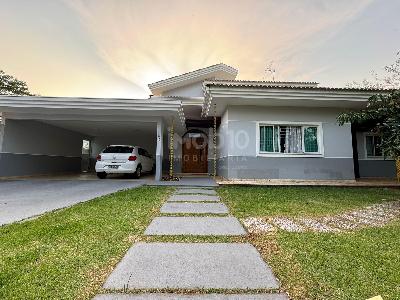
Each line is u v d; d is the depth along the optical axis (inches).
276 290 67.3
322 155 351.9
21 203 189.9
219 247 100.2
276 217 154.1
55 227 123.6
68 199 207.8
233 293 65.6
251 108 354.9
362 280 73.0
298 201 212.4
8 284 68.5
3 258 85.8
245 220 145.3
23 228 122.5
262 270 79.2
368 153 422.9
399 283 71.4
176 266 81.7
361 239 111.6
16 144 402.6
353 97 323.3
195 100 542.9
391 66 639.1
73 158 579.5
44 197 217.8
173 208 176.7
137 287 67.9
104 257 88.7
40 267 79.5
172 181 370.0
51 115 390.3
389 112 246.8
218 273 76.8
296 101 332.5
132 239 109.3
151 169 513.0
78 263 83.3
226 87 317.4
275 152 350.3
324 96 322.7
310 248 99.3
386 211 177.8
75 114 385.4
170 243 104.4
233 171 343.6
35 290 65.6
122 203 189.0
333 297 63.8
